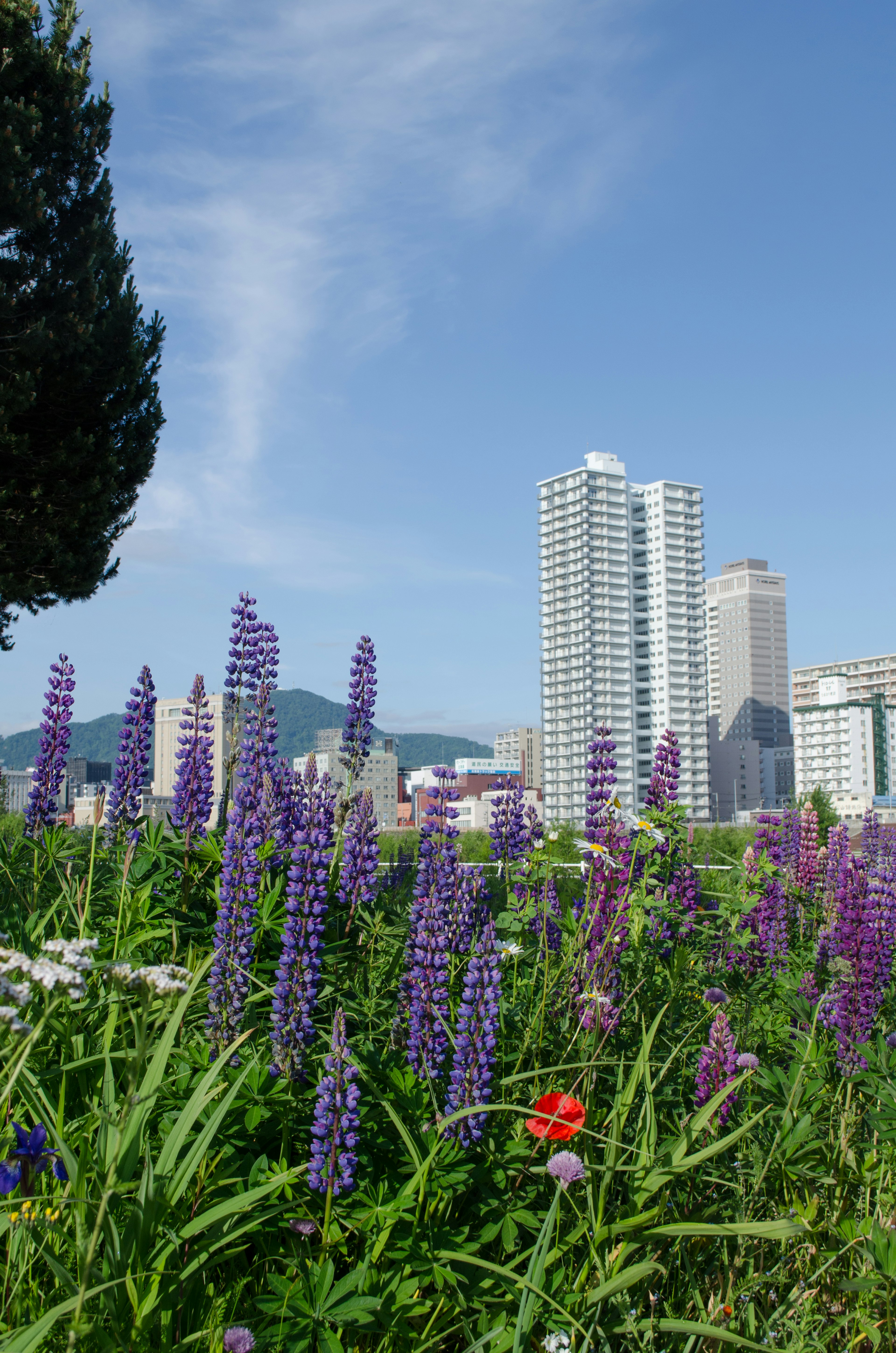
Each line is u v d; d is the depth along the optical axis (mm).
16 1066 2553
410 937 4340
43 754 7727
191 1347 2545
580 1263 3307
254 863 4168
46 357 14898
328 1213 2930
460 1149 3402
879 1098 4480
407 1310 2775
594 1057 4340
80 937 4285
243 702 6844
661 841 6273
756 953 6953
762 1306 3467
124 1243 2512
